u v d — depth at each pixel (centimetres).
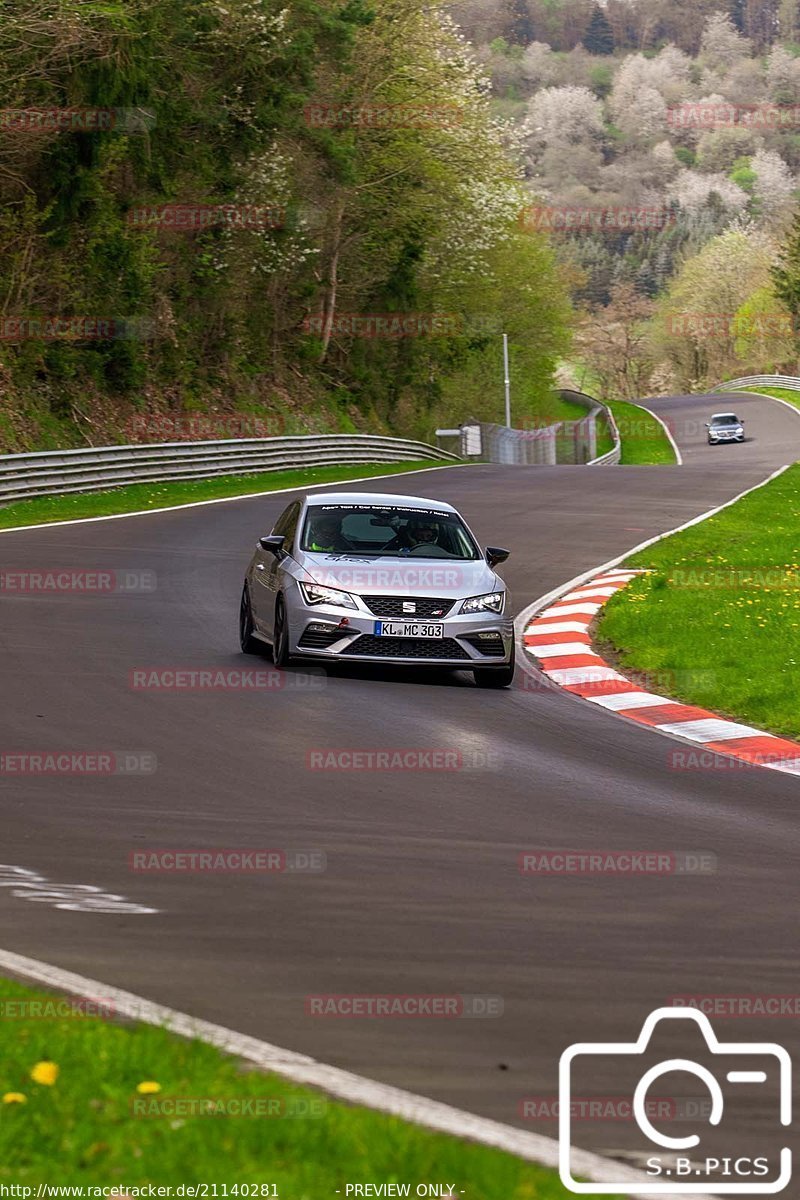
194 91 10200
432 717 2673
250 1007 1179
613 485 8819
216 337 11444
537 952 1374
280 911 1479
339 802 1997
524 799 2073
